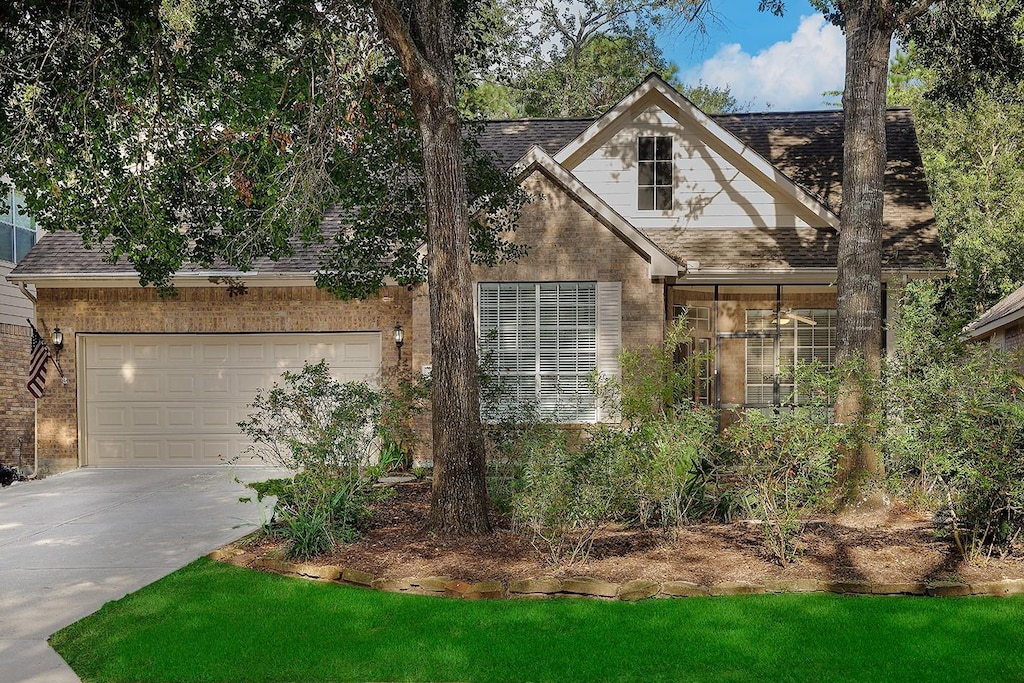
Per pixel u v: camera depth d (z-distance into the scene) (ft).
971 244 72.59
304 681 18.13
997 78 53.21
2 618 22.56
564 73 105.19
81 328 53.67
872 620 21.38
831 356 55.77
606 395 39.06
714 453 30.78
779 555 26.37
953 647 19.56
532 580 24.02
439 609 22.58
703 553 27.32
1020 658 18.89
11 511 39.37
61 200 35.50
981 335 59.00
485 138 62.13
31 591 25.11
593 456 28.68
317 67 37.96
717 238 53.11
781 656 19.11
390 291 52.80
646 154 55.01
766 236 53.16
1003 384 28.86
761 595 23.65
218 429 53.83
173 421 53.98
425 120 30.68
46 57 32.76
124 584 25.71
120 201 36.09
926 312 36.40
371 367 53.06
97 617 22.25
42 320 53.72
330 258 44.27
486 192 42.52
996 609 22.17
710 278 51.62
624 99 54.13
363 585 25.03
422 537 29.68
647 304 46.91
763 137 61.67
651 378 37.52
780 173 53.21
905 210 54.24
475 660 19.11
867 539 29.14
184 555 29.43
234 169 36.81
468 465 30.17
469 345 30.58
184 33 38.50
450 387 30.22
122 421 54.03
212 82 38.52
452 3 38.60
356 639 20.45
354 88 37.58
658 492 28.60
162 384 53.98
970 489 26.76
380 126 39.34
